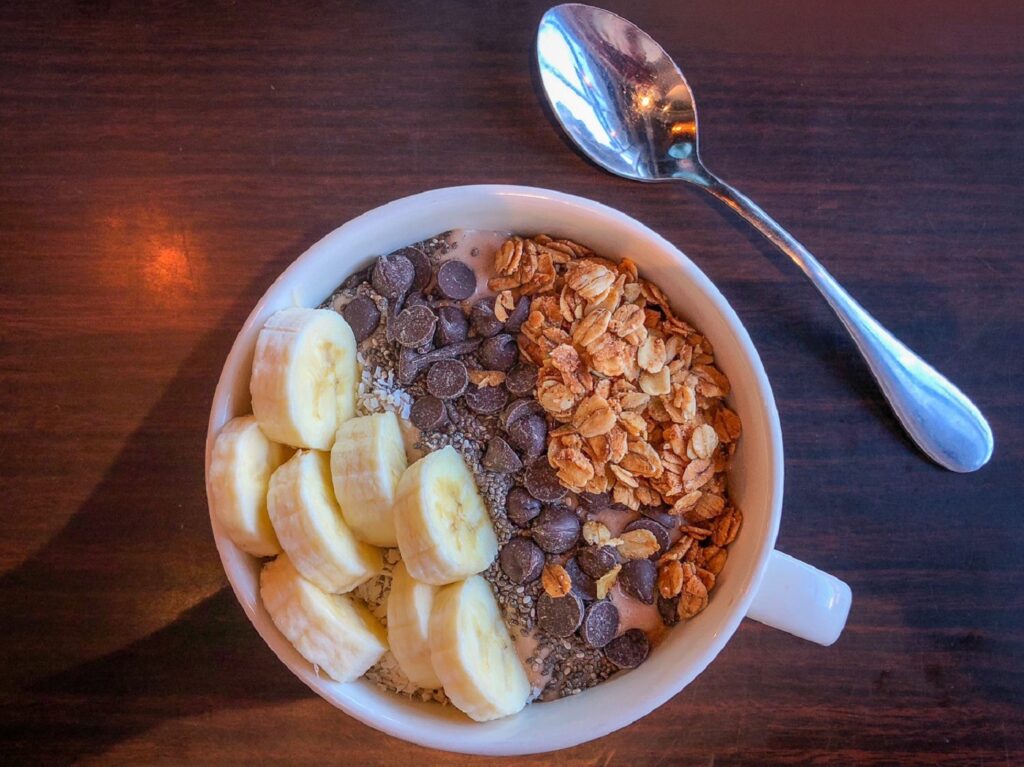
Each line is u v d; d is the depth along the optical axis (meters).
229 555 0.20
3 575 0.24
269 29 0.25
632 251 0.22
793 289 0.24
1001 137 0.25
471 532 0.22
